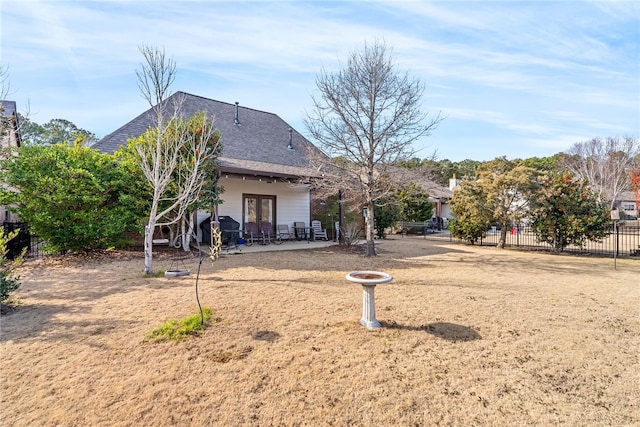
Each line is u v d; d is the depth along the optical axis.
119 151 10.59
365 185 10.42
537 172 12.99
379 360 3.45
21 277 6.91
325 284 6.60
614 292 6.39
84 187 9.04
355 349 3.70
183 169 8.88
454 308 5.19
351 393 2.87
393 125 10.20
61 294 5.62
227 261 9.18
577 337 4.16
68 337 3.87
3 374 3.07
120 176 9.69
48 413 2.55
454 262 9.97
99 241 9.42
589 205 12.22
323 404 2.72
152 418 2.52
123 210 9.66
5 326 4.19
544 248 13.76
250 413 2.60
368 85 10.09
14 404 2.65
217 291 5.87
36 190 8.50
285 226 15.00
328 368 3.28
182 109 14.44
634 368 3.41
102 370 3.17
